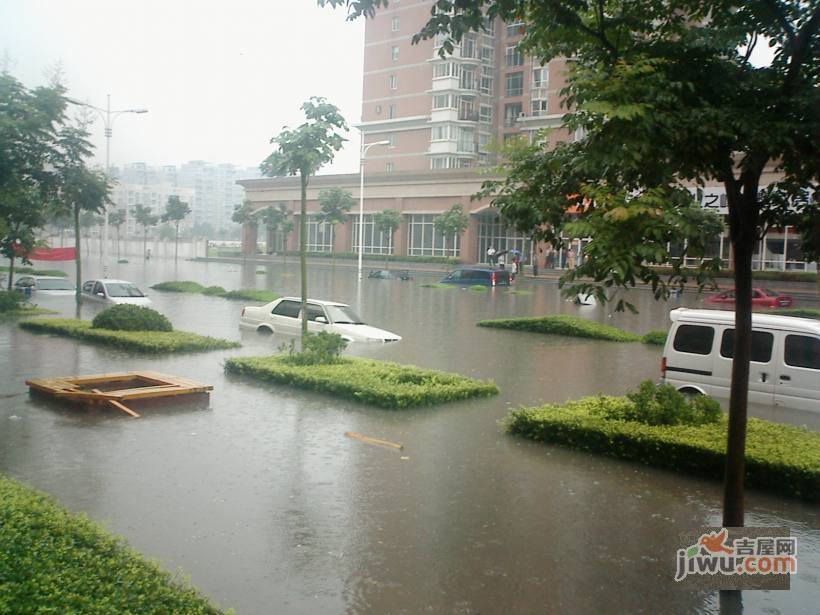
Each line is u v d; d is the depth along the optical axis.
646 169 4.69
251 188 78.00
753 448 7.46
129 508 6.36
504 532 6.05
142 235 114.88
